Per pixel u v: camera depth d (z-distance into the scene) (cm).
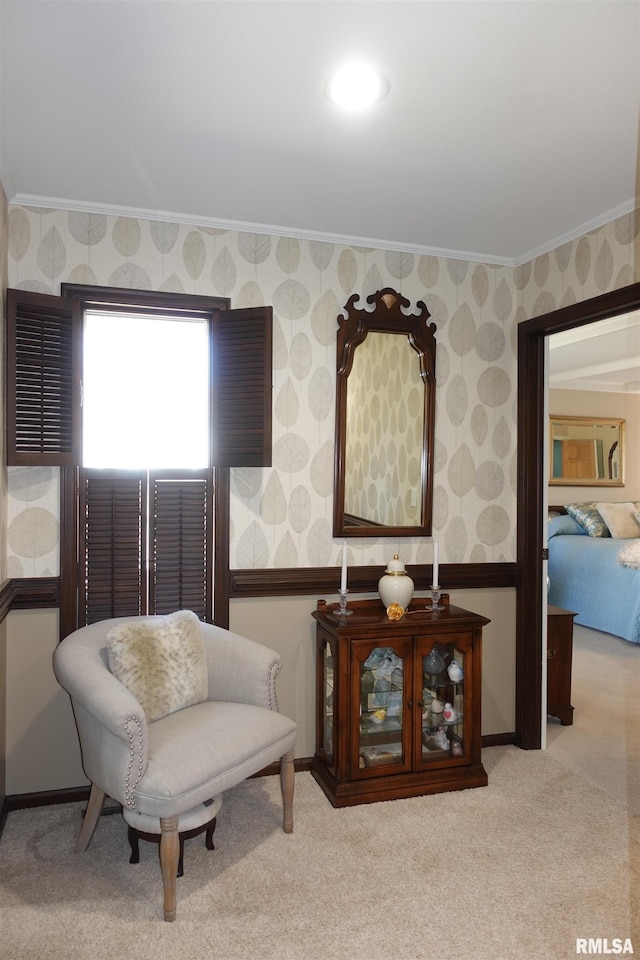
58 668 233
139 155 246
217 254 311
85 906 212
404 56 185
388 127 225
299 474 323
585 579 593
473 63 188
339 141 235
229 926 203
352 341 329
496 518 357
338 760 282
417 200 286
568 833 259
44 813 276
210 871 232
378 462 335
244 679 262
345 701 283
